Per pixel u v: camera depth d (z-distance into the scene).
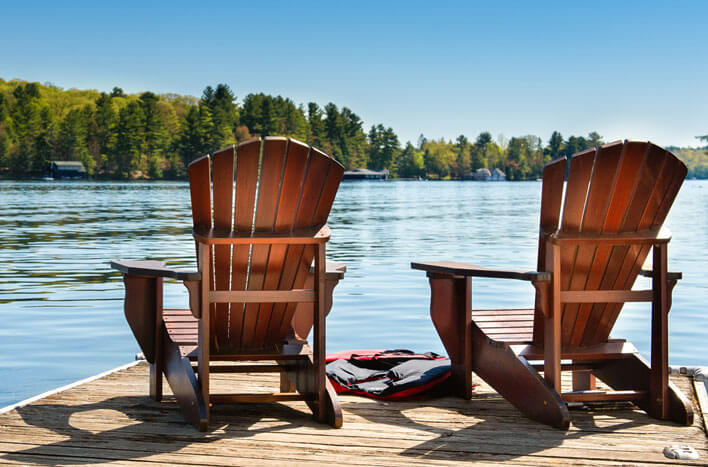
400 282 9.89
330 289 3.26
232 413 3.42
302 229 3.24
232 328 3.45
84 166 117.12
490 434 3.08
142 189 67.56
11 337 6.47
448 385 3.90
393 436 3.05
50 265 11.84
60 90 144.62
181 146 121.88
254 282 3.33
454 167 178.88
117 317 7.41
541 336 3.49
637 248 3.26
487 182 162.38
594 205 3.16
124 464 2.66
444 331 3.81
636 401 3.43
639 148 3.07
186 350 3.46
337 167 3.17
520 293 8.93
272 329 3.51
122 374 4.30
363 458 2.75
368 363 4.48
